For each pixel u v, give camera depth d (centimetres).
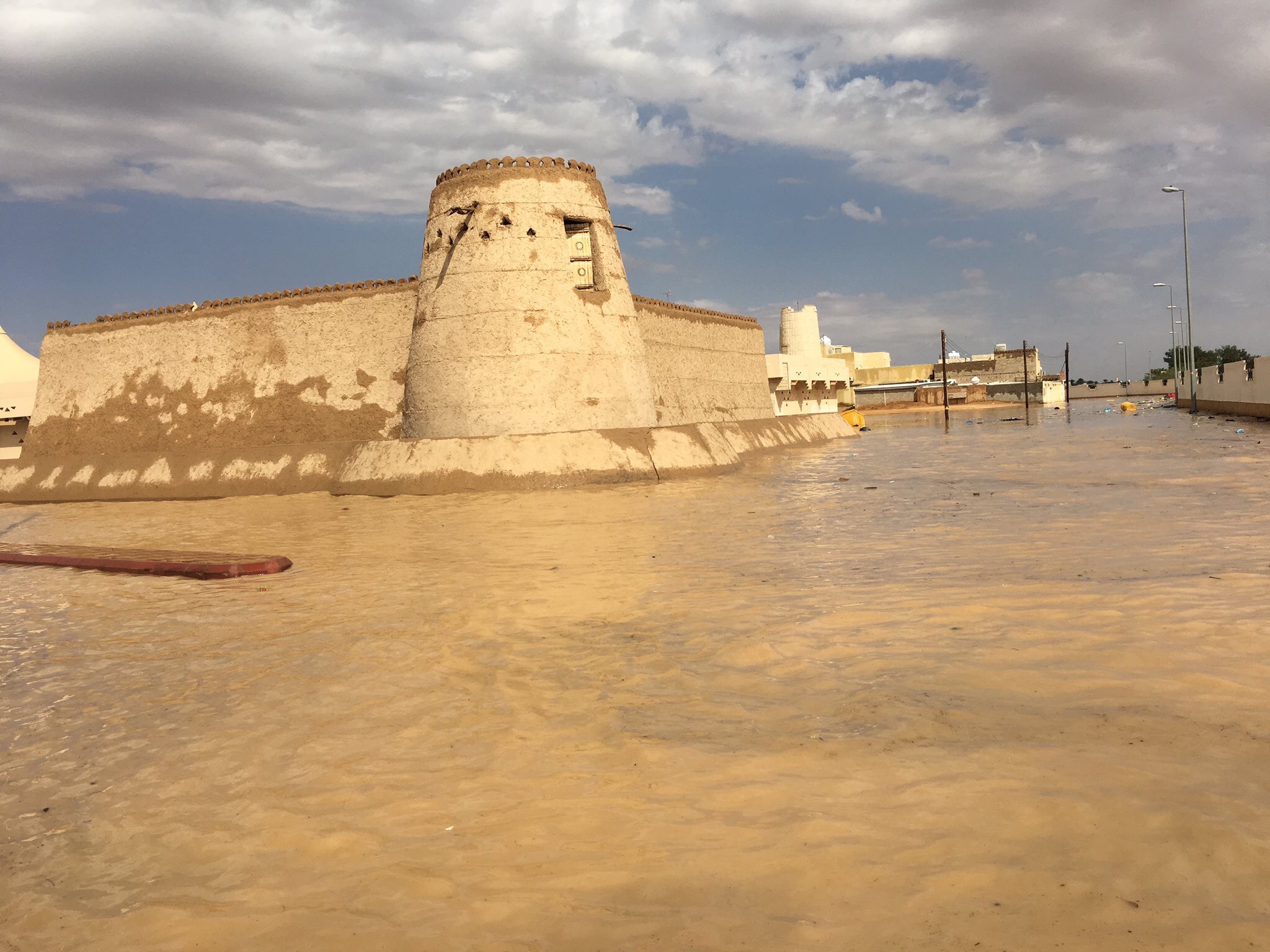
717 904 370
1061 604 793
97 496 2953
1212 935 322
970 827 411
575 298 2547
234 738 623
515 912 379
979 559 1050
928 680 623
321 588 1141
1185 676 591
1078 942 324
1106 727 516
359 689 712
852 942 336
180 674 791
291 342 3003
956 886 365
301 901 404
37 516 2567
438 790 512
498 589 1050
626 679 685
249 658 826
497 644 814
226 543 1653
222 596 1140
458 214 2573
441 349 2538
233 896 414
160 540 1764
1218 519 1252
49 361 3375
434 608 972
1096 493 1639
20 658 889
